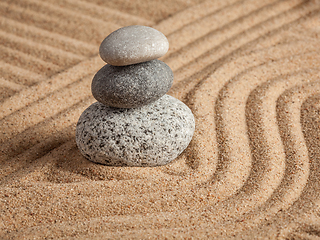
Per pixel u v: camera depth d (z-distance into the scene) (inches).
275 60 25.7
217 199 20.7
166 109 21.5
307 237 19.8
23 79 25.7
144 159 21.2
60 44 27.6
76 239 19.8
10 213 20.4
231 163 21.6
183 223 20.1
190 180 21.2
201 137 22.4
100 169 21.2
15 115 23.7
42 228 20.1
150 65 21.1
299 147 22.1
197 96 24.1
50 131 23.2
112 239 19.8
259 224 20.1
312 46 26.4
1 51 27.0
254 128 22.8
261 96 24.0
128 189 20.9
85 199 20.7
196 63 26.3
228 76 25.1
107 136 21.0
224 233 19.9
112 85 20.9
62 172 21.5
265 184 21.0
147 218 20.2
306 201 20.5
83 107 24.2
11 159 22.3
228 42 27.4
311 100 23.7
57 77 25.6
